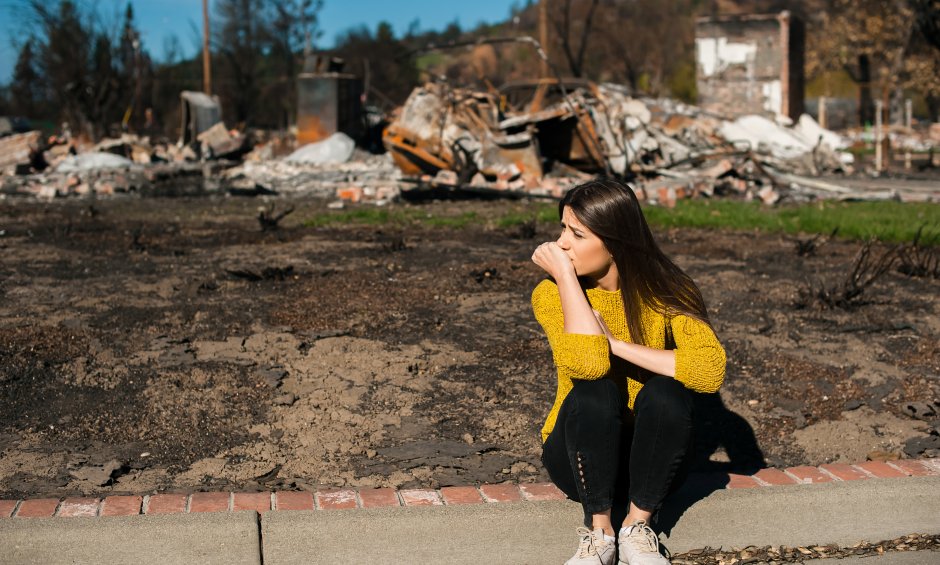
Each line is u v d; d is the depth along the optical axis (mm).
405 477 3928
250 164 20359
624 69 60062
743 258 8688
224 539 3098
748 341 5824
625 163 16172
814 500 3518
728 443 4383
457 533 3238
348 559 3094
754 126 23609
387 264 8203
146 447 4156
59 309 6426
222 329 5930
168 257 8711
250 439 4277
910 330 6078
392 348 5613
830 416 4711
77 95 31594
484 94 16141
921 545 3326
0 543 3002
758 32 26594
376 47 58562
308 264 8242
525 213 12828
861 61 49156
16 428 4305
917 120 56094
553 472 3250
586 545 2996
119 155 21391
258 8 55844
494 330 6031
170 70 51281
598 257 3164
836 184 17766
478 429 4469
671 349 3375
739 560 3199
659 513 3414
